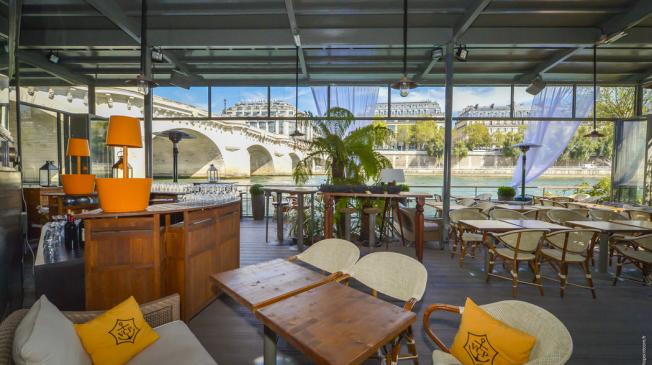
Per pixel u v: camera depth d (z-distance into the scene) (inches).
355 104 312.8
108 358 54.0
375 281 81.1
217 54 257.3
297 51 243.4
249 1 181.9
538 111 312.8
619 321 106.2
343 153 211.8
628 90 310.5
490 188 357.7
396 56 259.0
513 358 50.9
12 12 140.7
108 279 88.1
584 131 353.7
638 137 303.7
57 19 201.9
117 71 286.2
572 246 126.4
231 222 130.0
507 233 127.7
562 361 42.9
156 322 67.8
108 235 88.0
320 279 74.5
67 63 263.0
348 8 186.7
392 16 196.9
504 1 178.4
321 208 226.7
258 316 57.1
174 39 215.2
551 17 198.2
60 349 43.4
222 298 119.9
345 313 56.7
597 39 208.5
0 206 95.0
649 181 278.1
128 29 193.2
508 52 248.4
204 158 599.5
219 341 93.0
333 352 44.5
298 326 51.8
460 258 171.9
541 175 363.3
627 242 159.5
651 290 134.4
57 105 273.4
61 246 105.7
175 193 183.6
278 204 220.4
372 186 179.6
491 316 57.8
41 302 51.1
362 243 209.8
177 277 99.5
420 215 173.6
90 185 132.4
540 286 129.1
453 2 181.9
